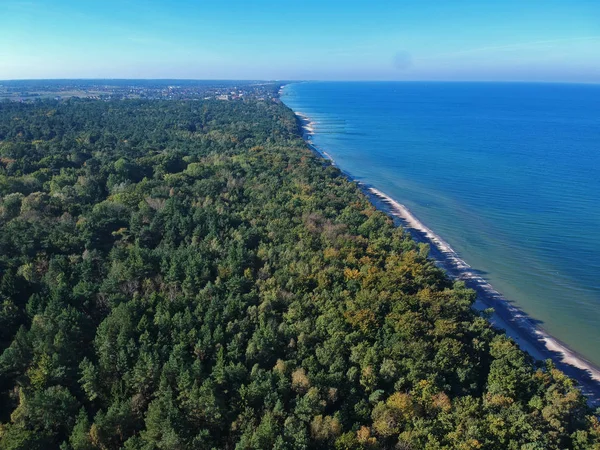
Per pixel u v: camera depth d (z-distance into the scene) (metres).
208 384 51.41
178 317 62.44
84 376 52.22
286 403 53.00
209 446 46.97
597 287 98.38
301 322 65.19
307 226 98.44
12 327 61.56
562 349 79.75
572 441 50.59
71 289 69.19
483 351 65.94
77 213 100.88
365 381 56.03
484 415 52.91
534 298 94.62
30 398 49.38
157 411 47.00
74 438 44.97
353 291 75.44
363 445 47.16
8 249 77.88
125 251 81.12
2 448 43.31
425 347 61.88
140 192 114.94
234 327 63.19
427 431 49.03
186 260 77.31
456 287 83.38
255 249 87.94
